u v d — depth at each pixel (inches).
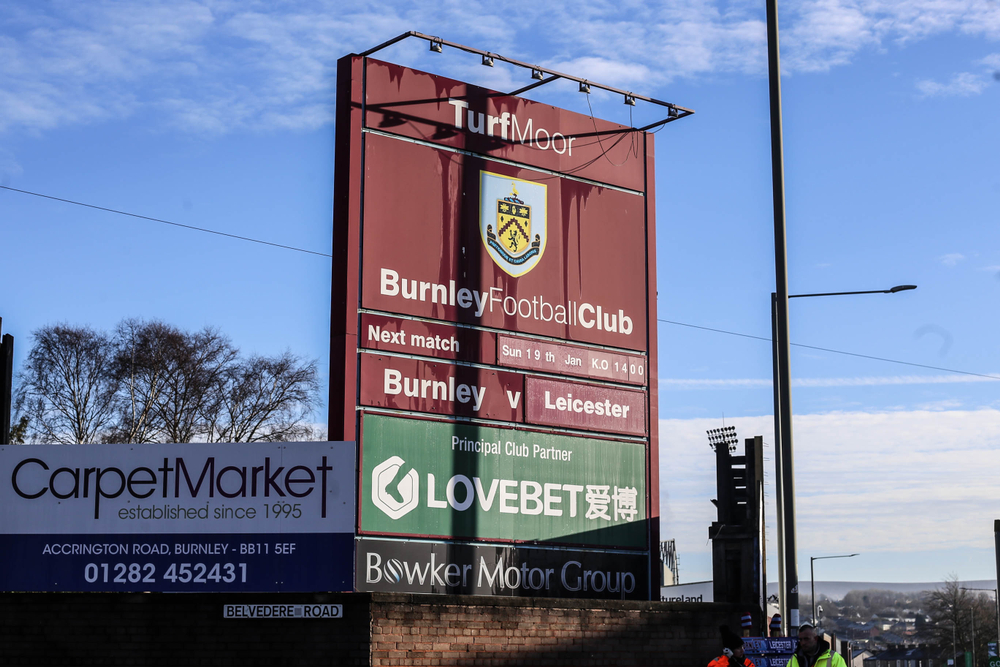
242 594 741.3
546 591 859.4
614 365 936.9
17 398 2687.0
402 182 841.5
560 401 897.5
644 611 872.3
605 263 946.1
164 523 770.8
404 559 792.9
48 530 773.3
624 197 968.3
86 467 780.0
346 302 799.1
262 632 735.7
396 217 833.5
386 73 845.8
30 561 769.6
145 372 2770.7
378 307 815.1
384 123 838.5
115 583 765.9
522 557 852.6
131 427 2652.6
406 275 831.7
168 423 2778.1
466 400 847.1
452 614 764.0
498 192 890.7
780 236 867.4
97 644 745.6
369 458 791.7
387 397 808.9
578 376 912.3
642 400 950.4
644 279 970.1
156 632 743.7
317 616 731.4
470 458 840.3
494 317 872.3
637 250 970.1
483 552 832.3
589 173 948.0
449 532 819.4
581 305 924.6
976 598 6422.2
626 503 920.9
